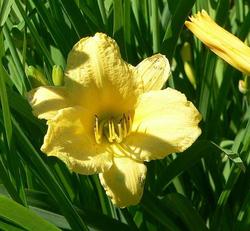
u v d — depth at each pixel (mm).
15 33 466
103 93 373
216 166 453
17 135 372
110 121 380
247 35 488
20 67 418
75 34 435
